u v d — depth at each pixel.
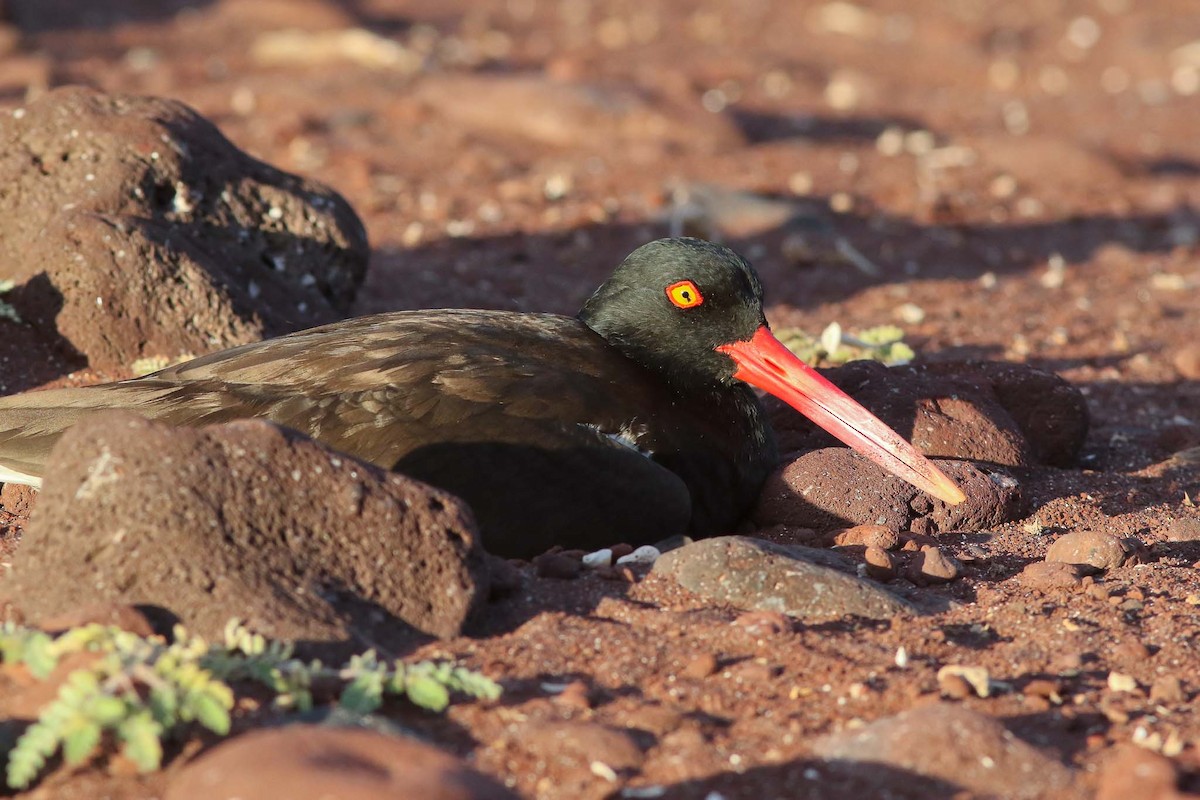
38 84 25.31
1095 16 37.78
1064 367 15.87
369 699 6.89
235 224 13.58
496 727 7.03
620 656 7.79
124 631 7.00
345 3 35.09
